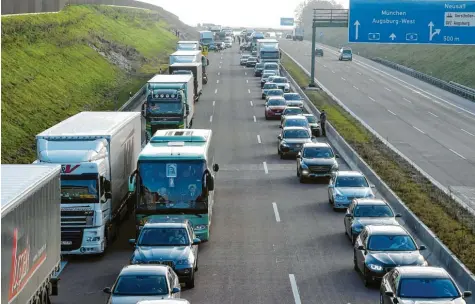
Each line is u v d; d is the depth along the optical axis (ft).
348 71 372.38
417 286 64.59
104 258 89.71
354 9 179.01
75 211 88.17
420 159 157.69
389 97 272.72
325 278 81.20
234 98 264.52
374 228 82.12
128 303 62.64
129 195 107.55
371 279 76.54
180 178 92.12
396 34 178.81
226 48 571.69
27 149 149.28
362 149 160.15
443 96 280.51
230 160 155.94
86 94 227.20
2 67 194.29
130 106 218.59
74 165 88.17
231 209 114.93
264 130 195.62
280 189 129.49
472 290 73.51
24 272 58.75
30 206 60.54
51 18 297.53
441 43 176.14
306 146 138.72
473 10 173.88
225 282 79.92
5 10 252.21
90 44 309.42
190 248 80.18
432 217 101.91
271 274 82.79
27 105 178.40
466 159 158.10
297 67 374.63
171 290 64.95
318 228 103.45
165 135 105.09
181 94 167.12
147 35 465.06
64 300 74.18
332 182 117.29
